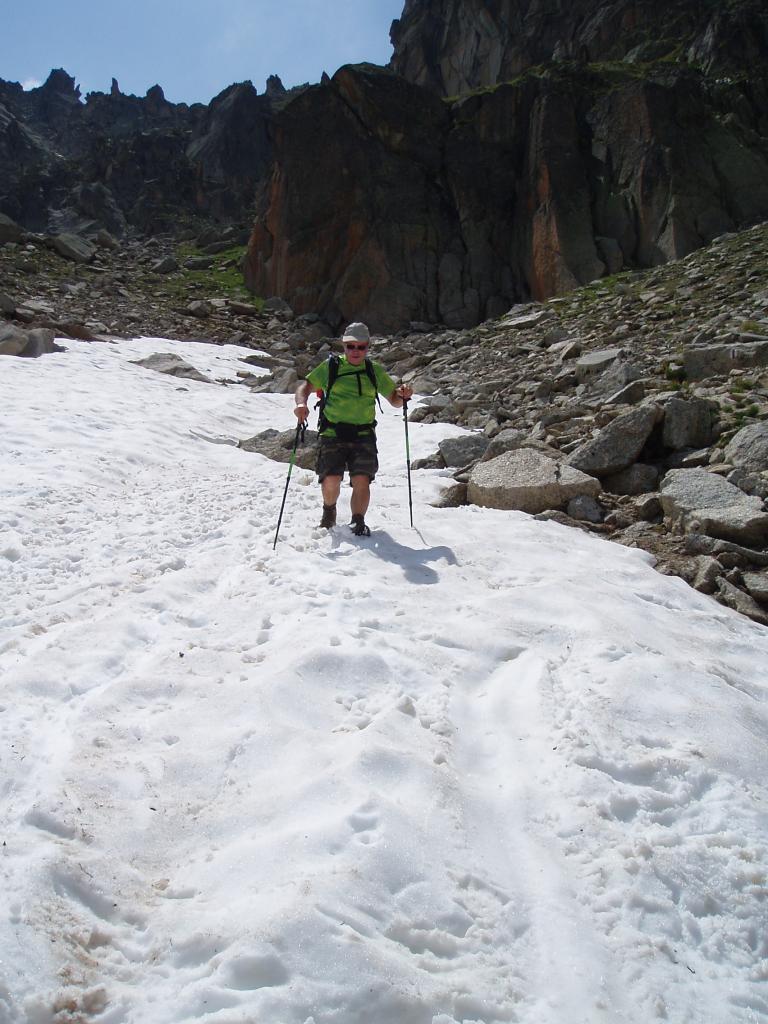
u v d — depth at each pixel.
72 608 6.27
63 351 21.12
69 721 4.64
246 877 3.42
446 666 5.37
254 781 4.13
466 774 4.30
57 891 3.31
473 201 32.75
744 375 12.27
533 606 6.30
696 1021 2.96
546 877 3.57
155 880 3.50
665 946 3.26
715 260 24.34
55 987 2.90
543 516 9.07
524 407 14.25
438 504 9.77
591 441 10.12
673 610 6.73
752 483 8.63
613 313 21.78
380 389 8.30
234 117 73.44
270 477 10.70
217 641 5.72
